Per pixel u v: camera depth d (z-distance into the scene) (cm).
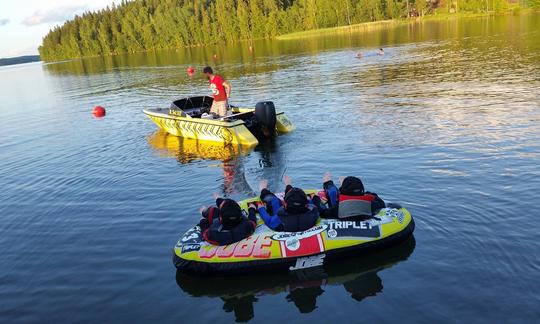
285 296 522
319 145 1100
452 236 610
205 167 1040
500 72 1842
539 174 780
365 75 2175
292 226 595
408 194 754
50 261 663
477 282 508
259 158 1059
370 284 528
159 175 1009
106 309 530
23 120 1959
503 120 1128
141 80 3180
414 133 1102
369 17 7750
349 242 580
